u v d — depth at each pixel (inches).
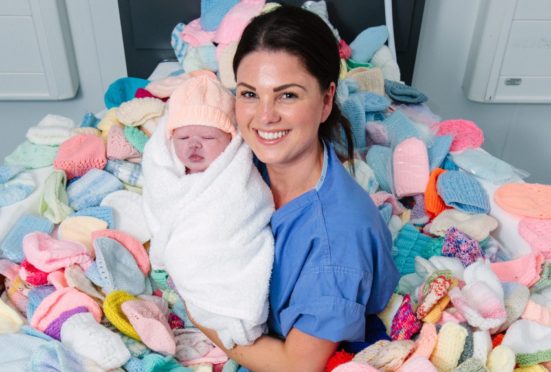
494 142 88.8
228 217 30.5
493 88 78.7
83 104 86.0
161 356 31.5
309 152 30.1
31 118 85.6
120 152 49.3
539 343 32.2
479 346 30.7
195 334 36.0
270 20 27.2
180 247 30.8
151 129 51.3
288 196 32.9
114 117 53.9
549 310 35.4
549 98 79.4
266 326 32.6
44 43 75.0
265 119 27.4
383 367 29.0
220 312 29.6
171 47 77.6
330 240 28.9
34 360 28.8
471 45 80.8
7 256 38.7
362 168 49.0
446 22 79.9
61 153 48.3
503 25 72.9
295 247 30.4
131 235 43.7
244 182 31.5
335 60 28.9
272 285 31.6
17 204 44.2
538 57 75.5
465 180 48.9
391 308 36.1
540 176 91.3
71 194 45.9
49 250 37.0
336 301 27.9
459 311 33.5
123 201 45.4
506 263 40.1
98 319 34.0
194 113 32.9
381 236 30.4
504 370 29.4
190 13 75.2
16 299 36.3
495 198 47.8
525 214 45.1
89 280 37.3
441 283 33.8
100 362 29.7
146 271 40.6
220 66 61.1
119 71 83.4
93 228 42.2
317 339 28.6
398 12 75.3
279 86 26.8
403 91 64.7
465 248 41.5
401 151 52.4
